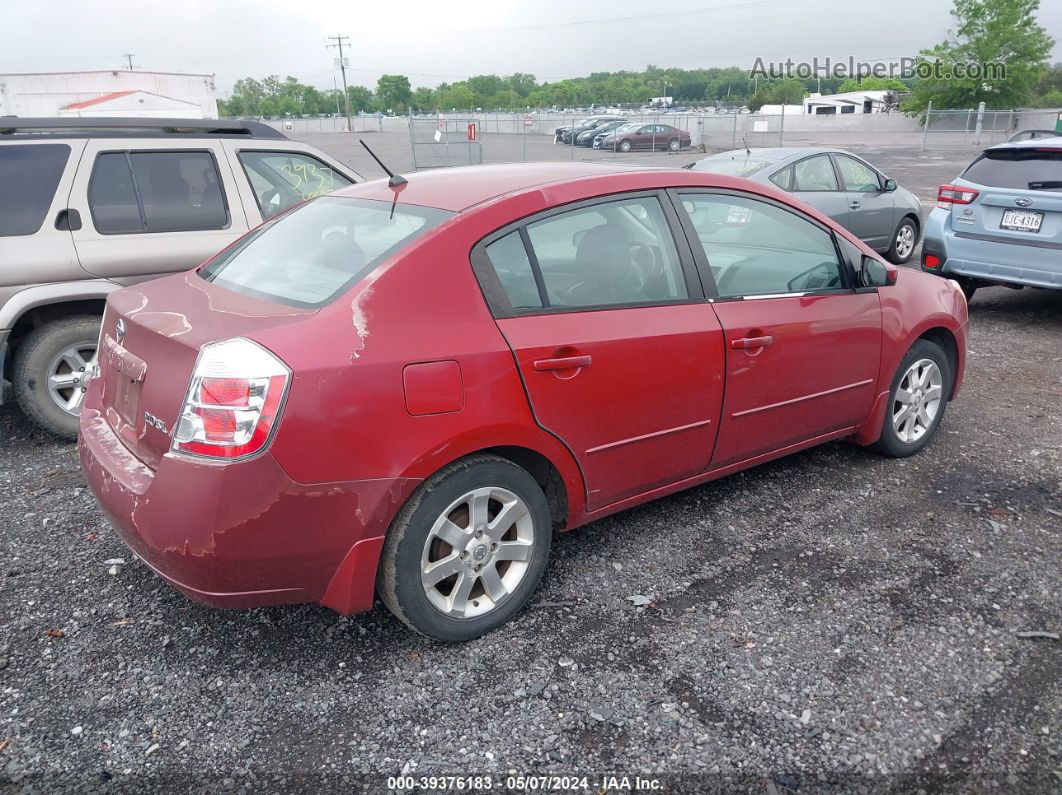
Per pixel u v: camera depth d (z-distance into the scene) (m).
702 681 2.85
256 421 2.49
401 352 2.70
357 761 2.51
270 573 2.63
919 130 49.62
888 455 4.71
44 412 4.96
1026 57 55.91
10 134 5.05
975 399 5.81
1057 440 5.02
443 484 2.83
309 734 2.62
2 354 4.76
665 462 3.56
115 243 5.06
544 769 2.47
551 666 2.93
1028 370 6.52
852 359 4.16
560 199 3.21
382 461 2.67
